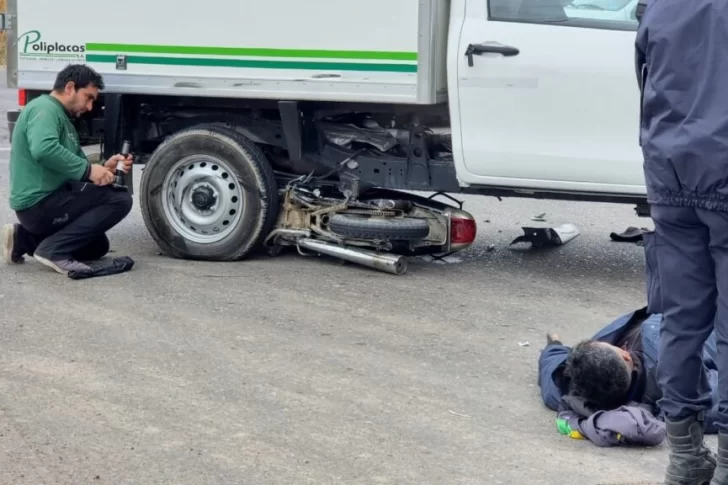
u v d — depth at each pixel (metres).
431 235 6.73
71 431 4.16
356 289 6.32
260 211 6.77
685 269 3.33
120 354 5.07
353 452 4.01
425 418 4.37
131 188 7.16
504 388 4.75
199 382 4.72
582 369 4.14
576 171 6.14
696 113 3.14
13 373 4.79
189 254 6.93
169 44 6.72
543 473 3.86
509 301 6.17
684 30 3.16
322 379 4.79
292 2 6.45
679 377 3.42
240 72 6.63
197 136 6.77
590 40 6.04
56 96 6.41
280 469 3.85
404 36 6.27
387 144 6.74
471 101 6.25
